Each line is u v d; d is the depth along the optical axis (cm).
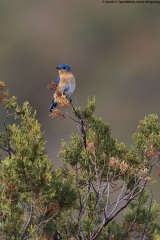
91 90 6259
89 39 7019
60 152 1098
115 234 1070
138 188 1080
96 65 6744
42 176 950
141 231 1089
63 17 7106
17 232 957
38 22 7075
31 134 969
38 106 6181
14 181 949
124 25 7106
